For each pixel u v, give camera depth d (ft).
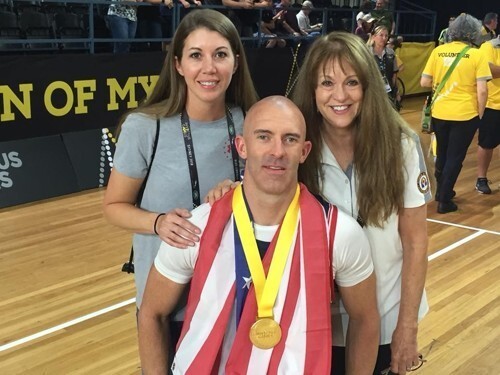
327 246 4.85
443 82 17.74
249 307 4.84
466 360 10.28
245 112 6.33
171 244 5.05
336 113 5.41
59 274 13.23
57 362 9.89
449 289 13.08
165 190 5.96
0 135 18.28
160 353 5.45
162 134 5.94
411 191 5.56
